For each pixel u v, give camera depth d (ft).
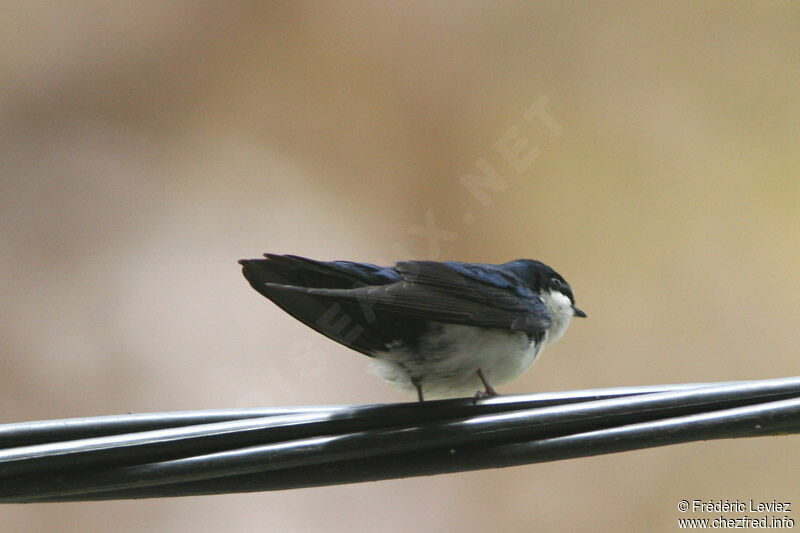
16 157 47.37
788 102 49.37
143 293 44.62
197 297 44.96
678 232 46.93
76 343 43.19
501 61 50.49
